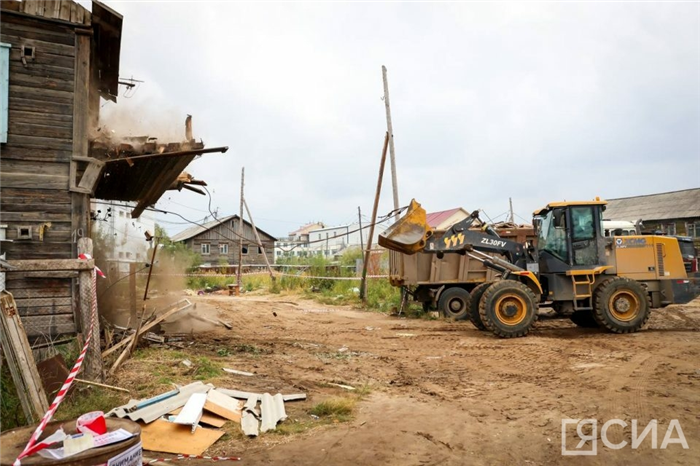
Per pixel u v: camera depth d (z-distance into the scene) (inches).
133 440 123.3
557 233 468.1
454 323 547.5
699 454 177.6
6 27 286.5
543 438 195.9
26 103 288.7
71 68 299.1
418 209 456.1
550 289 463.2
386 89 731.4
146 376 275.9
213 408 216.2
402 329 508.7
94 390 243.4
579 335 445.7
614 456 177.9
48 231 288.2
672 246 472.7
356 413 229.0
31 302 277.3
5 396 204.8
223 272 1467.8
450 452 184.5
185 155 337.4
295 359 352.2
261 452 184.1
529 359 342.6
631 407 227.8
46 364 232.8
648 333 444.1
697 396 242.2
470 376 300.8
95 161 299.1
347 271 1027.3
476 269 582.6
